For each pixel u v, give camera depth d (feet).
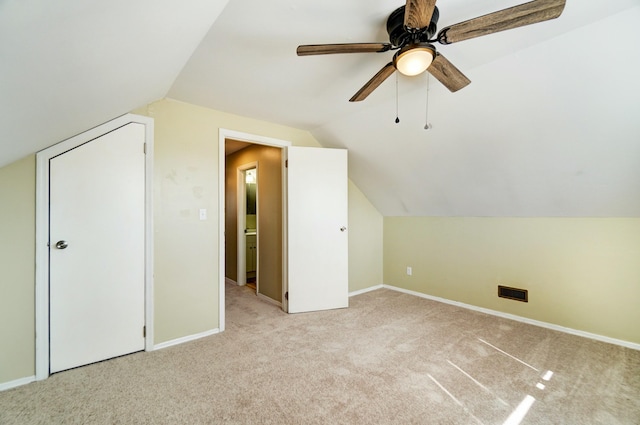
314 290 10.67
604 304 8.07
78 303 6.72
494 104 7.05
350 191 12.94
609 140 6.44
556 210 8.75
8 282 5.99
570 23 4.94
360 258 13.25
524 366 6.69
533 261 9.39
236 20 4.81
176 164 8.11
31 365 6.17
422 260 12.59
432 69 5.01
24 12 2.16
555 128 6.81
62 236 6.54
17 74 3.02
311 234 10.66
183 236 8.19
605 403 5.35
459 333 8.61
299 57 6.00
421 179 10.80
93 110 5.77
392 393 5.71
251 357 7.19
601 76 5.54
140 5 3.11
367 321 9.62
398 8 4.53
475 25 3.98
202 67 6.37
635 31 4.77
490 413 5.12
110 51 3.81
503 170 8.59
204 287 8.54
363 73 6.70
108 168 7.09
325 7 4.51
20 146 5.35
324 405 5.36
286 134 10.77
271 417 5.05
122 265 7.27
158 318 7.75
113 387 5.94
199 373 6.45
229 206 15.78
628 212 7.63
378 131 9.80
